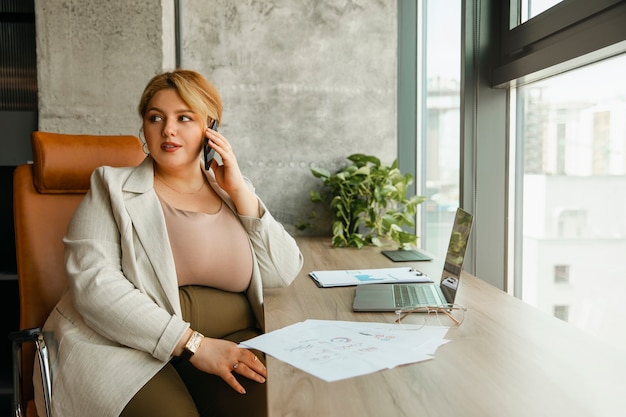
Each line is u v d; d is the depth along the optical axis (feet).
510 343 3.92
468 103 7.97
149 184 5.40
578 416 2.72
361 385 3.20
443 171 10.16
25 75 10.34
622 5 4.97
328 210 11.37
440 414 2.79
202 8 11.03
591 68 5.99
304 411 2.87
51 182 6.33
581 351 3.73
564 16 5.98
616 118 5.56
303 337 4.15
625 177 5.41
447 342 3.96
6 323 10.00
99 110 9.92
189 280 5.39
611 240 5.71
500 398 2.97
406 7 11.52
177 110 5.40
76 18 9.82
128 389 4.38
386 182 10.32
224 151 5.61
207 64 11.09
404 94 11.64
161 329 4.58
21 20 10.25
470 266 7.98
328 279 6.39
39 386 4.89
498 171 7.94
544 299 7.17
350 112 11.32
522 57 6.93
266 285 5.95
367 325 4.47
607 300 5.80
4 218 10.27
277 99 11.21
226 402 4.52
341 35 11.22
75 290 4.80
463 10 7.93
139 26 9.91
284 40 11.15
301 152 11.30
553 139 6.86
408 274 6.61
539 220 7.26
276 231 5.92
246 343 4.03
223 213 5.71
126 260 5.06
